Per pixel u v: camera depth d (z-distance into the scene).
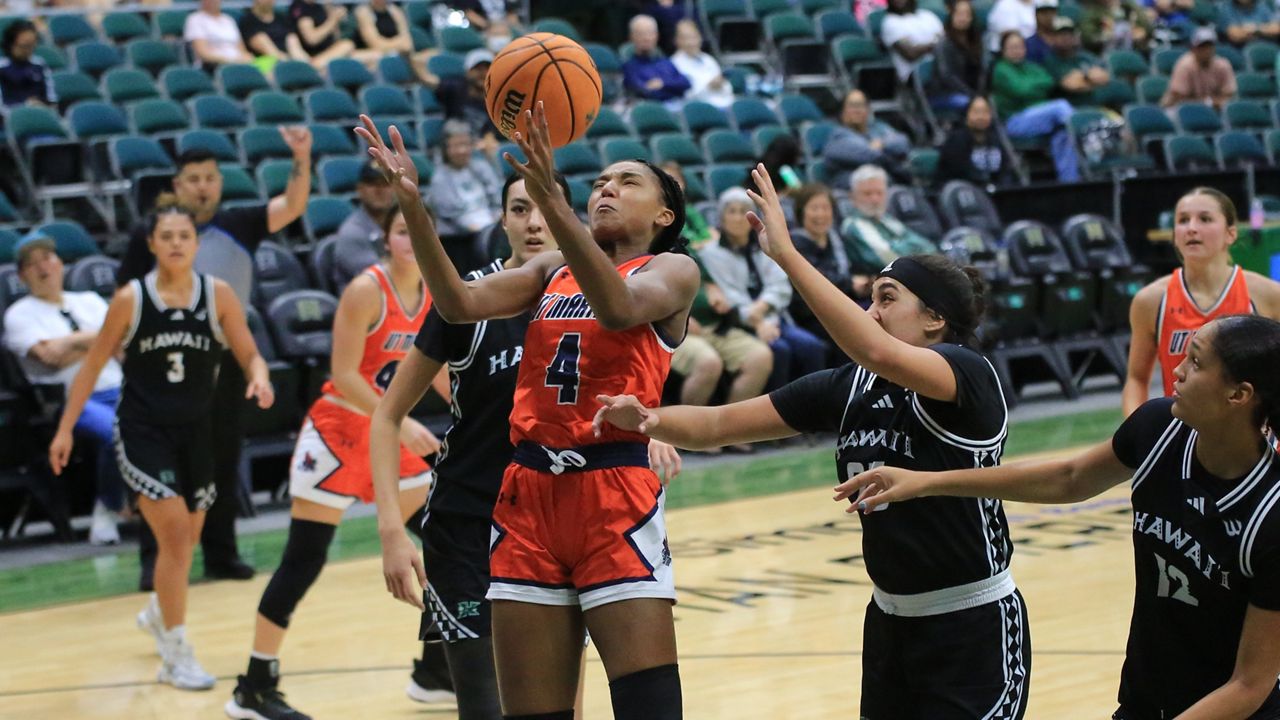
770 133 15.73
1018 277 14.17
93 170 13.18
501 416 4.55
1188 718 3.38
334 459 6.18
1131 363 6.55
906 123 17.70
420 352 4.61
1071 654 6.58
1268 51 21.22
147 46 15.09
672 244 4.01
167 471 6.67
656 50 16.78
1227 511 3.39
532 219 4.65
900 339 3.96
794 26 18.39
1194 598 3.49
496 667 3.88
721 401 12.41
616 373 3.76
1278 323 3.37
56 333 10.01
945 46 17.47
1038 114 16.92
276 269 11.62
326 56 16.11
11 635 7.77
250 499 10.75
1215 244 6.16
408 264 6.14
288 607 6.15
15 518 10.55
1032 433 12.62
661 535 3.78
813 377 4.04
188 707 6.42
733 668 6.55
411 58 16.28
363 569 9.08
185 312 6.71
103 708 6.41
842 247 12.84
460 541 4.56
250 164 13.67
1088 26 19.88
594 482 3.73
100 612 8.26
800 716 5.85
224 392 8.70
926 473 3.62
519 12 17.92
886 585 3.91
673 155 14.90
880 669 4.00
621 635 3.68
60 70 14.68
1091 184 15.20
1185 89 18.92
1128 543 8.91
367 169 9.41
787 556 8.83
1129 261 14.70
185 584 6.78
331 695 6.46
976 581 3.83
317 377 11.09
